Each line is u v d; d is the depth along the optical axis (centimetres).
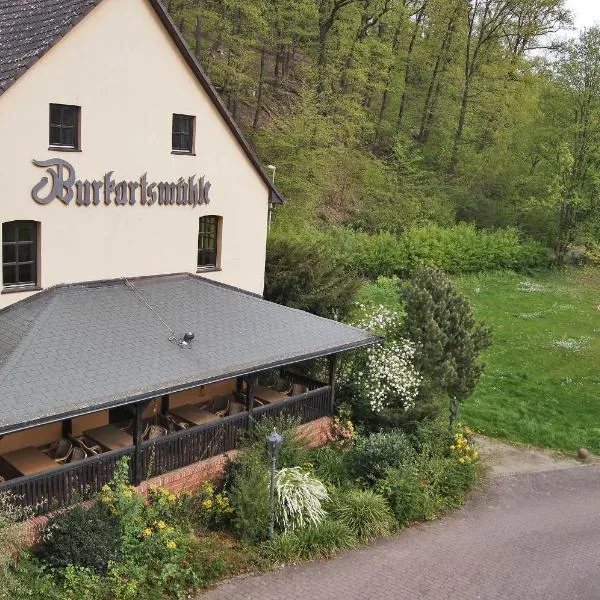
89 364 1125
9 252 1291
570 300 3256
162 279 1531
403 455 1410
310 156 3091
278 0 3494
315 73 3659
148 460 1193
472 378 1625
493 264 3741
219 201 1659
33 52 1233
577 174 3903
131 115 1422
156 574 1044
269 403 1530
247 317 1462
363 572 1139
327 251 2161
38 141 1271
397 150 4066
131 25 1383
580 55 3834
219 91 3462
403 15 4106
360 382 1609
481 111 4547
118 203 1434
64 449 1252
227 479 1278
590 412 1969
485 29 4541
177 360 1218
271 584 1084
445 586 1116
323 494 1278
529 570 1184
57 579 983
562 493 1516
